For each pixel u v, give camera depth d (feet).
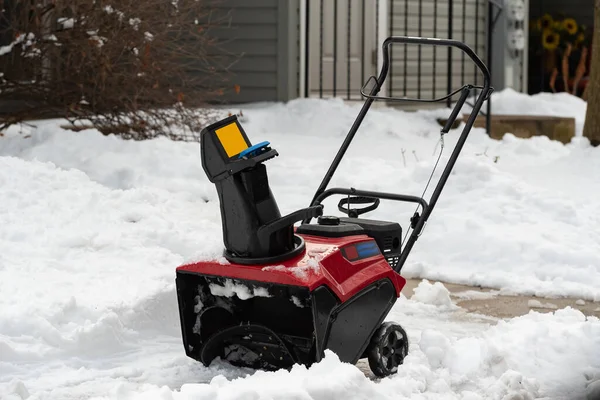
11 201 24.31
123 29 33.27
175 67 35.32
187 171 30.40
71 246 22.29
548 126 47.73
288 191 29.66
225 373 15.99
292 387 13.44
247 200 15.01
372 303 15.71
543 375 15.69
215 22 46.52
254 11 47.44
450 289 22.48
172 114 35.63
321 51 48.26
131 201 26.30
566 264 23.44
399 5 53.62
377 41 50.62
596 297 21.52
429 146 39.42
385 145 39.11
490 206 26.81
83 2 32.76
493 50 56.59
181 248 23.07
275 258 14.89
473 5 56.29
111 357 16.96
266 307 15.94
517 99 52.44
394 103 52.65
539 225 25.85
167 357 16.99
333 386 13.61
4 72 34.27
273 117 43.34
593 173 33.40
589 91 37.19
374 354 15.83
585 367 15.84
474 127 45.27
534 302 21.27
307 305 14.82
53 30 33.32
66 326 17.61
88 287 19.65
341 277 15.14
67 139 31.17
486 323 19.66
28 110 34.68
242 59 47.85
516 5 55.88
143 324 18.38
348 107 45.19
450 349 16.38
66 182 26.32
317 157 35.63
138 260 21.75
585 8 73.72
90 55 32.89
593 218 26.50
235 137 15.28
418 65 54.08
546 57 69.41
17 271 20.26
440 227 25.75
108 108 34.35
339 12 50.21
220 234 24.35
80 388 15.17
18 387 14.61
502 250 24.27
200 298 16.17
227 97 48.08
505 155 38.68
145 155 31.17
